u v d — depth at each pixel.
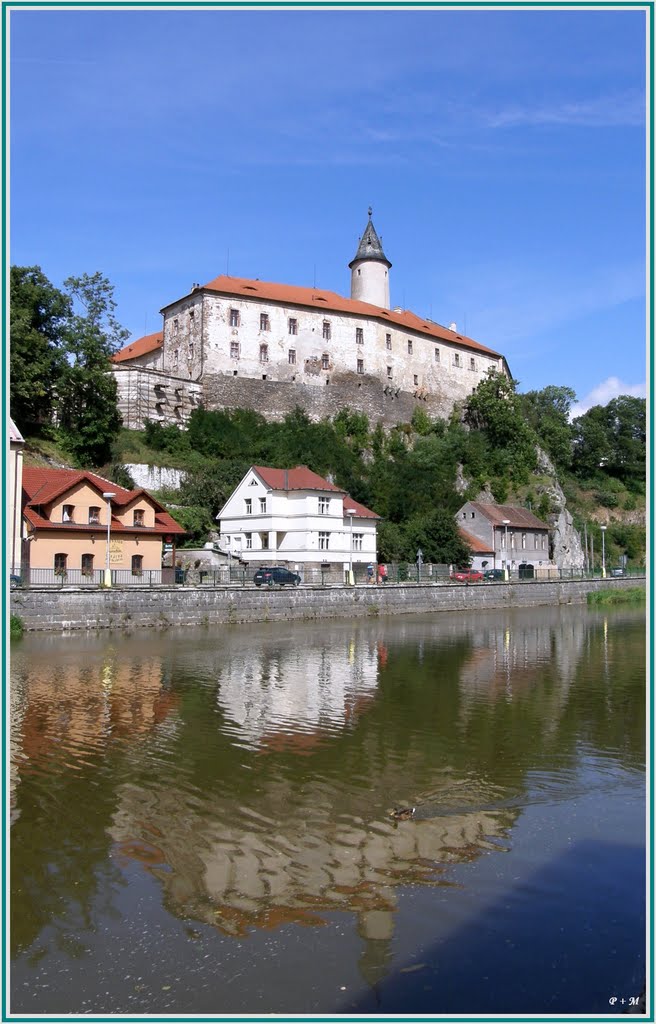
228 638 31.30
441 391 95.31
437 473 81.56
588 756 13.99
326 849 9.59
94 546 40.03
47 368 55.84
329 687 20.62
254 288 79.06
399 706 18.34
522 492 88.25
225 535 58.28
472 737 15.36
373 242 100.25
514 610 54.06
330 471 70.81
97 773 12.62
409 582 55.28
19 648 26.75
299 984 6.79
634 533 108.12
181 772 12.71
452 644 31.72
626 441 123.44
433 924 7.79
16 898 8.27
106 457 58.66
